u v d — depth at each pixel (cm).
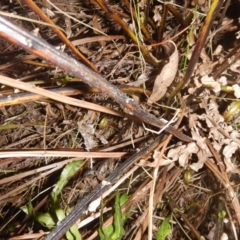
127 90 21
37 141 28
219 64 22
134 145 25
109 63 26
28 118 29
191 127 21
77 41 25
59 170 27
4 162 24
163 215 24
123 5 27
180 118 20
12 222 27
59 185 23
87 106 18
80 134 27
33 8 14
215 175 22
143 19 23
